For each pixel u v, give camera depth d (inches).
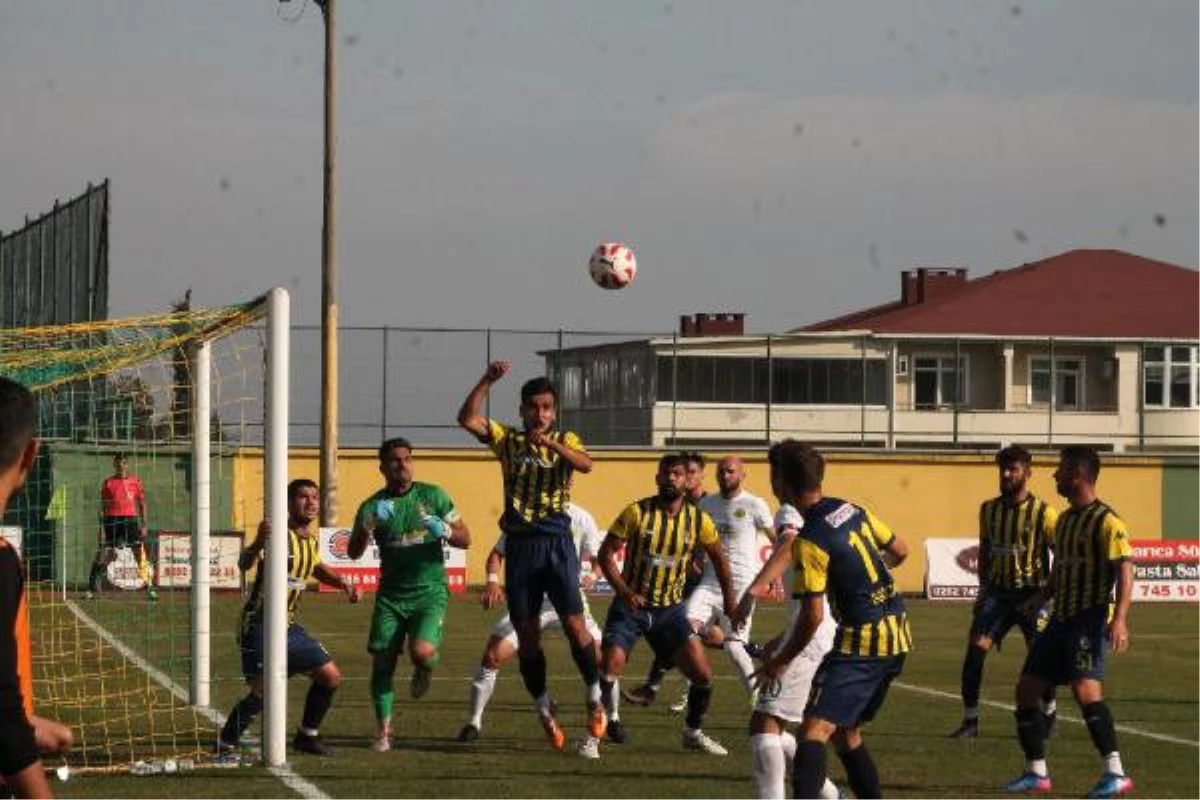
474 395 785.6
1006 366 3892.7
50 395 1491.1
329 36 2219.5
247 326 886.4
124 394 1370.6
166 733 868.6
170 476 1973.4
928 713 995.3
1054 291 4534.9
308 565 804.6
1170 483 2514.8
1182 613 2022.6
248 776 733.9
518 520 787.4
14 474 287.6
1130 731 927.7
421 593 814.5
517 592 789.9
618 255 1184.8
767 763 595.8
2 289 2583.7
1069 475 722.8
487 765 770.2
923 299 4712.1
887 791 720.3
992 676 1225.4
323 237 2220.7
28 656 303.9
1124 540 707.4
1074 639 713.6
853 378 3326.8
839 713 566.9
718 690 1099.9
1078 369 3993.6
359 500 2351.1
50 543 1867.6
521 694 1069.8
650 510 807.7
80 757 786.2
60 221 2281.0
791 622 638.5
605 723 813.9
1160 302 4488.2
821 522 566.9
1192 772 778.8
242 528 1950.1
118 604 1748.3
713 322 4471.0
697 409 2915.8
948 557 2251.5
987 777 759.1
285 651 765.3
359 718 940.6
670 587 808.9
